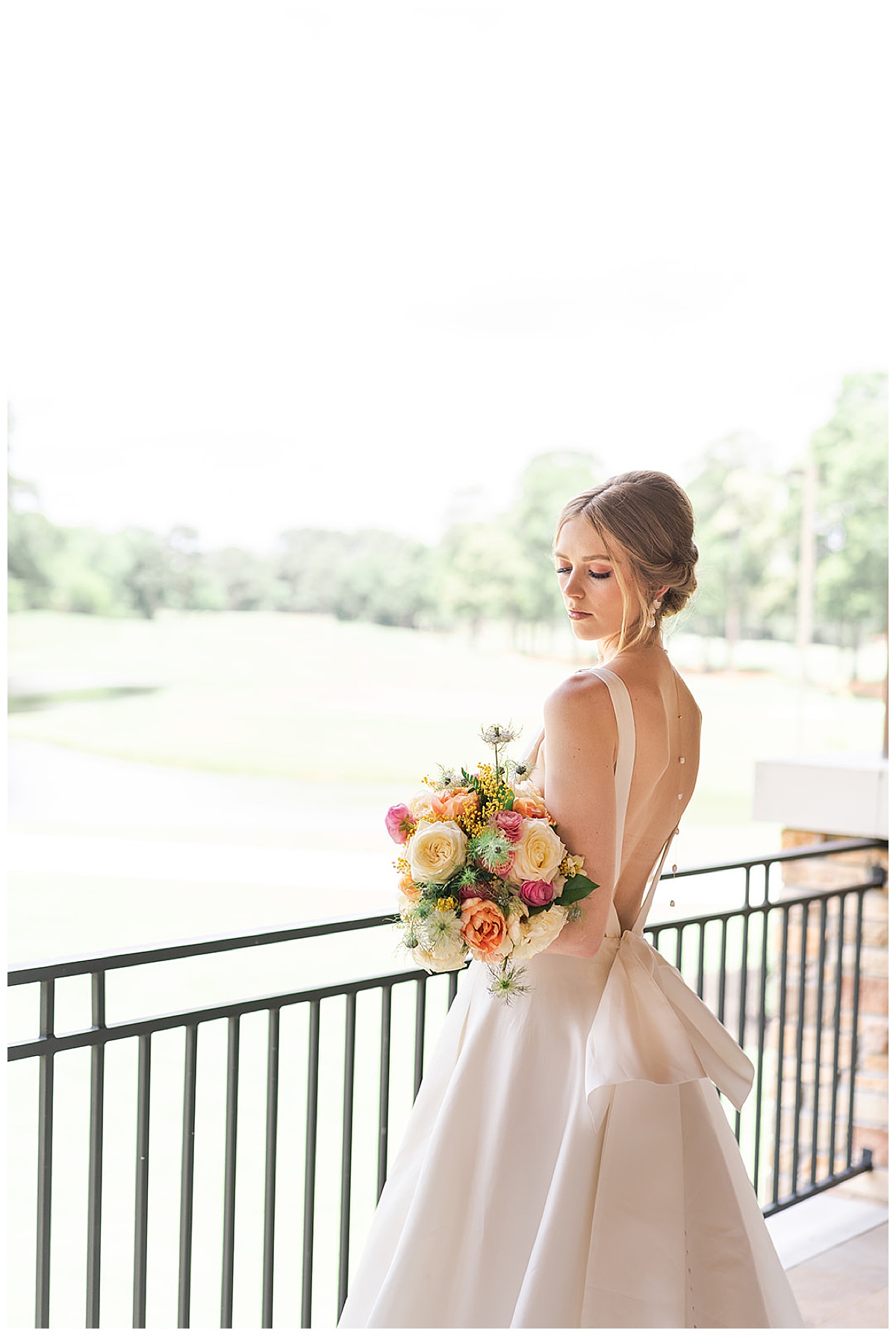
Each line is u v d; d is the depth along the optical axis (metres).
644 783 1.87
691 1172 1.79
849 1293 2.89
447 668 43.59
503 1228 1.78
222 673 42.03
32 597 42.84
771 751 32.00
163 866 15.38
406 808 1.86
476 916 1.72
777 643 37.62
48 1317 1.76
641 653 1.92
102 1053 1.82
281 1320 3.48
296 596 44.66
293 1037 6.73
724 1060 1.93
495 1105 1.83
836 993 3.45
